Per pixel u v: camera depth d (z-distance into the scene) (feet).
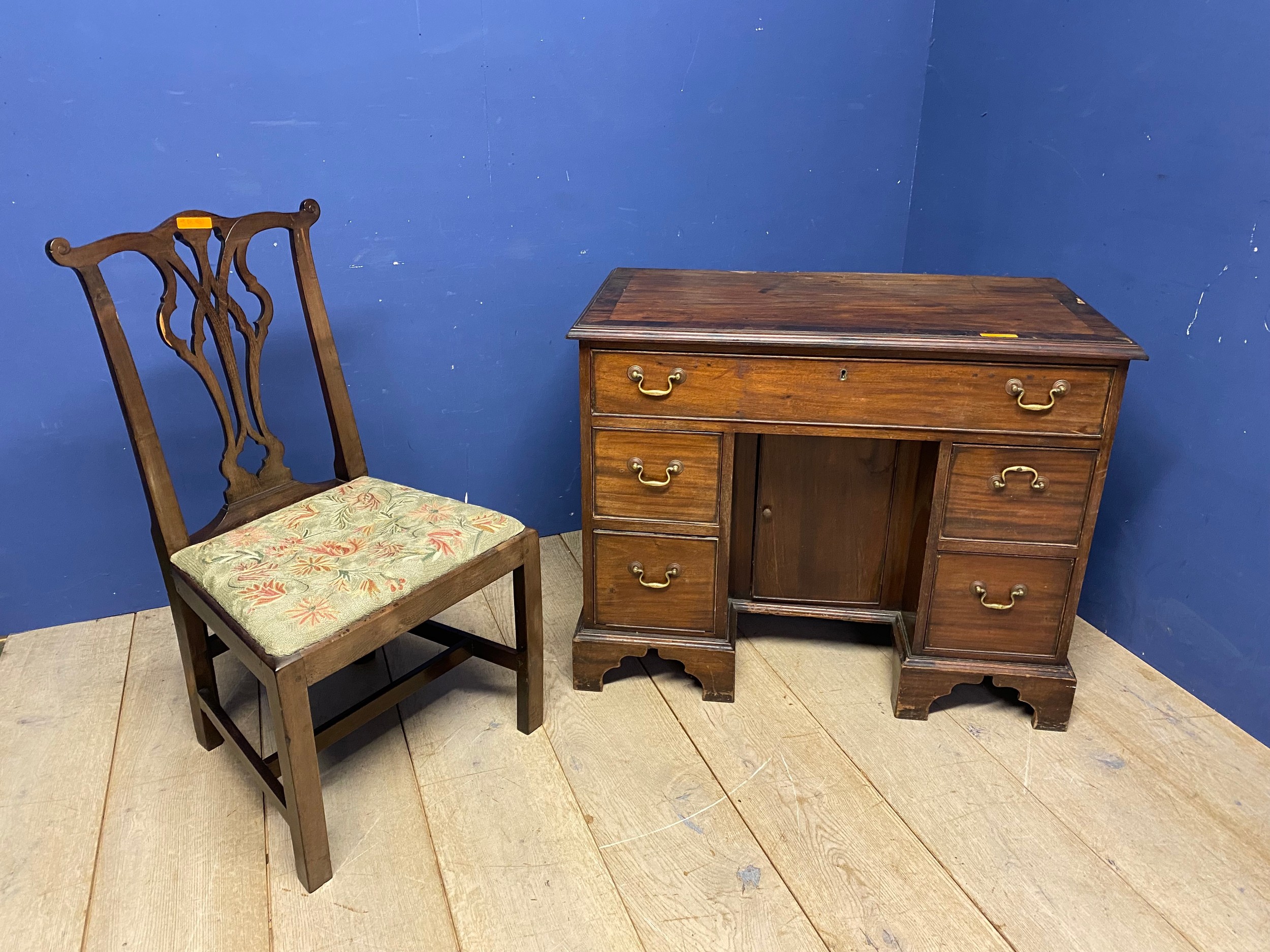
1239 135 5.20
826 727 5.78
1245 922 4.43
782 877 4.67
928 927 4.41
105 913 4.45
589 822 5.02
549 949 4.28
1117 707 5.94
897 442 5.79
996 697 6.07
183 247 6.15
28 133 5.54
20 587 6.53
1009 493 5.27
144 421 4.71
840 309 5.52
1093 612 6.82
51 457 6.27
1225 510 5.62
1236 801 5.16
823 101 7.52
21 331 5.90
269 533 5.03
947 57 7.44
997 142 7.06
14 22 5.31
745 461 6.01
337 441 5.69
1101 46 6.01
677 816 5.07
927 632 5.71
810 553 6.27
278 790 4.58
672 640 5.94
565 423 7.80
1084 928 4.40
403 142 6.44
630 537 5.72
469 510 5.32
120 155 5.78
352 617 4.40
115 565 6.75
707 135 7.29
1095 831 4.96
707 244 7.68
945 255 7.85
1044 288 6.00
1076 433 5.07
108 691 6.07
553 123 6.79
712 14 6.90
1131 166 5.94
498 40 6.41
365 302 6.76
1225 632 5.74
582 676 6.08
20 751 5.50
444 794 5.22
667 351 5.18
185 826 4.97
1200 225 5.52
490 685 6.19
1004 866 4.74
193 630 5.12
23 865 4.71
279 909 4.49
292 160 6.21
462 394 7.34
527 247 7.09
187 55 5.73
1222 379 5.52
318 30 5.96
